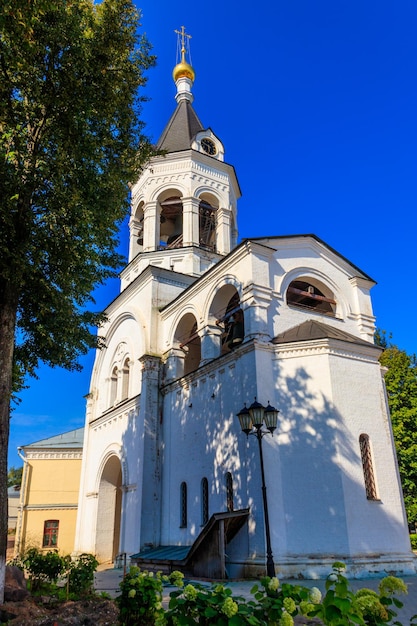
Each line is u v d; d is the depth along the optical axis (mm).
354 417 16031
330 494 14766
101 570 20625
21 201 11734
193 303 21250
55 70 11977
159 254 25703
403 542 15375
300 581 13273
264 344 16625
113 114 13602
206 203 27875
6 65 11148
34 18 10078
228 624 4328
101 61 12977
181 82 32344
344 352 16766
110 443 25234
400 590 4262
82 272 14078
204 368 19109
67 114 12156
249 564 14172
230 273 18875
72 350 15258
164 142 28906
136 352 24469
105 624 7738
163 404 21953
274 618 4285
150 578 6805
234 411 16922
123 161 14344
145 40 14172
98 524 25047
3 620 7711
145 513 19922
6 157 11133
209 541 14484
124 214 14953
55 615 8055
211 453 17781
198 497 18000
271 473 14992
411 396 29703
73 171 12555
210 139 28547
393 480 16031
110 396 26906
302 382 16219
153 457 20922
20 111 11922
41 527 31094
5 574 9219
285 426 15758
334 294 19672
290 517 14648
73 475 32719
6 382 10273
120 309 27062
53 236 12477
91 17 12906
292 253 19094
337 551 14148
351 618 3836
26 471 32031
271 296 17734
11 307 11039
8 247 11547
